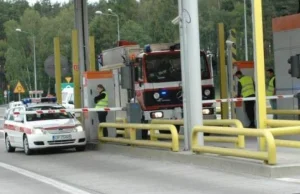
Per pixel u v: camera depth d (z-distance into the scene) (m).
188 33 15.31
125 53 22.20
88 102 21.08
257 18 13.88
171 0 104.31
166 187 11.36
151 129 16.39
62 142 19.06
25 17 122.25
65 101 37.88
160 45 20.67
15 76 115.31
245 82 22.03
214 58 20.95
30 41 118.31
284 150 15.32
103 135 20.23
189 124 15.33
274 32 20.91
